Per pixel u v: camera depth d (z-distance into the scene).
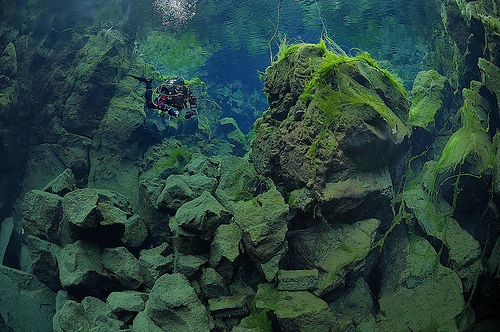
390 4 9.49
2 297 6.71
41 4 9.39
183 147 10.08
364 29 10.77
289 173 5.93
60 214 6.92
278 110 6.38
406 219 5.91
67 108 9.00
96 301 5.88
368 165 5.66
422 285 5.22
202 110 12.21
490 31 5.26
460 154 5.58
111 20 9.95
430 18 8.75
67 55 9.52
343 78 5.51
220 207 6.32
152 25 10.84
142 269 6.30
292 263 6.04
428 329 4.80
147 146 9.71
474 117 5.72
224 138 12.62
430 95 6.90
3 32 8.95
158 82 10.51
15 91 8.85
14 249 8.25
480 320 5.03
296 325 4.87
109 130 8.99
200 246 6.04
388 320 5.13
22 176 8.98
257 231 5.39
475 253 5.21
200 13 11.11
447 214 5.70
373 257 5.86
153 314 5.19
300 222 6.19
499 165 4.94
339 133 5.34
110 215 6.57
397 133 5.68
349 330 5.11
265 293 5.41
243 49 14.05
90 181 8.74
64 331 5.45
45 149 9.07
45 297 6.83
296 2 10.80
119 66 9.50
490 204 5.23
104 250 6.47
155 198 7.29
